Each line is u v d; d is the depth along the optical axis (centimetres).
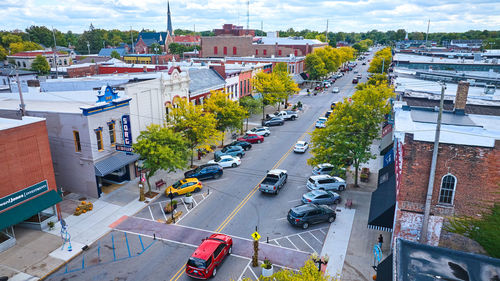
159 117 3838
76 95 3628
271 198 3047
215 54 10538
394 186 2433
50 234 2469
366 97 2994
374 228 2238
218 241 2138
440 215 2031
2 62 10788
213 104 4200
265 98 5744
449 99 3434
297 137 4909
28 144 2384
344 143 2970
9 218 2236
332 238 2425
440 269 1335
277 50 10125
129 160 3266
